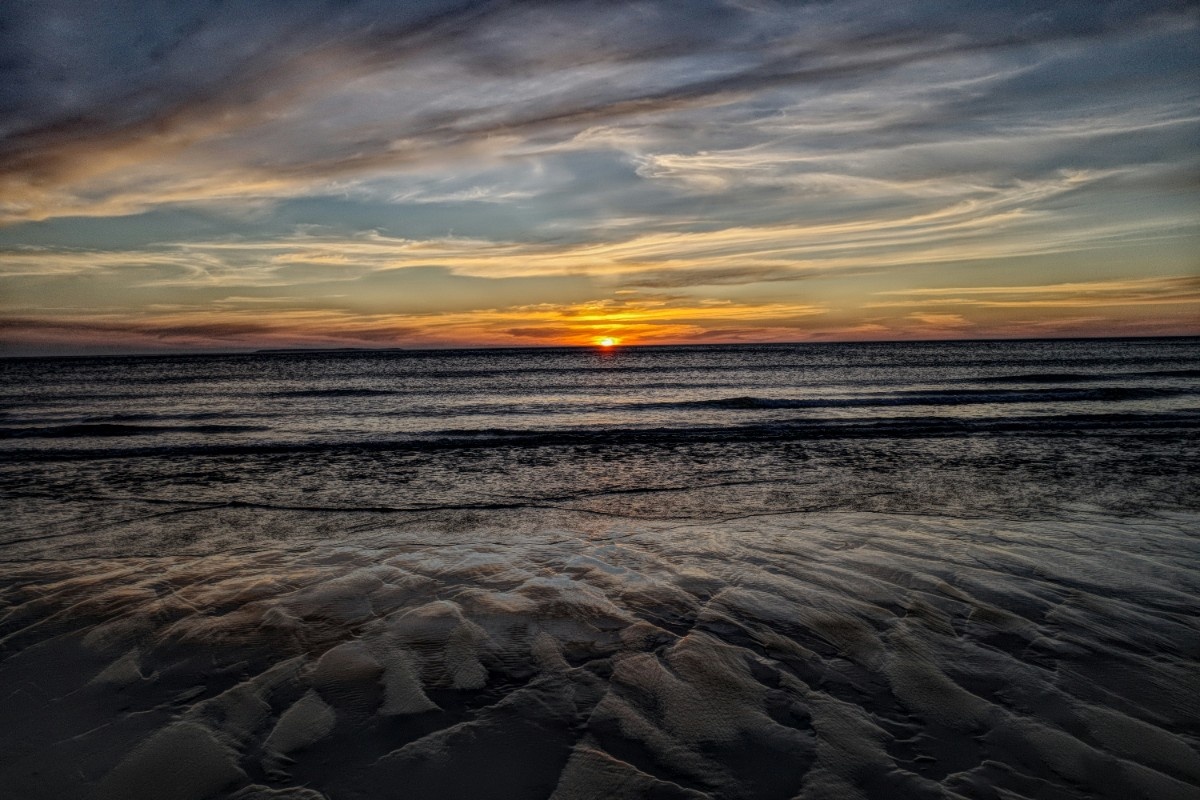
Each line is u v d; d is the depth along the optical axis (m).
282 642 3.42
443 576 4.60
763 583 4.42
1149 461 11.59
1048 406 22.45
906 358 78.12
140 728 2.61
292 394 34.50
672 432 16.94
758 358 86.06
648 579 4.52
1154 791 2.21
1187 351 99.06
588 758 2.39
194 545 6.91
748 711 2.73
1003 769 2.34
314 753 2.44
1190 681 3.01
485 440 15.84
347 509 8.70
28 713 2.72
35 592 4.25
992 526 6.25
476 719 2.66
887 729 2.60
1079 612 3.86
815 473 11.04
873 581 4.46
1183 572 4.65
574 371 59.62
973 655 3.28
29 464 12.70
